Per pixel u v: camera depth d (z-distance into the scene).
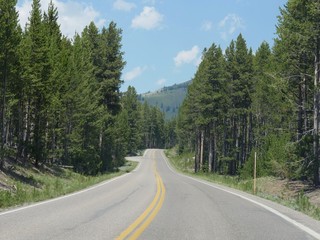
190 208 14.03
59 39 45.44
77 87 44.75
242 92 59.53
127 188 24.28
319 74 26.95
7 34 26.77
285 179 31.11
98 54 55.34
